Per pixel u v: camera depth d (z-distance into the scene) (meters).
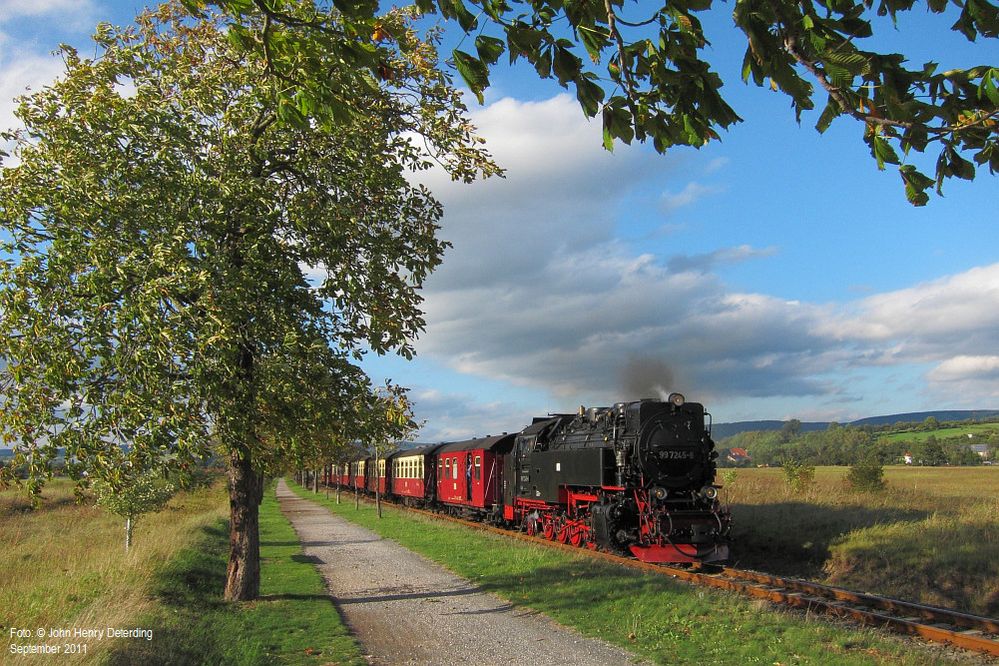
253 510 11.78
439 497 31.41
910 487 26.02
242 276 9.41
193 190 9.40
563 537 18.88
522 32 3.87
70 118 9.35
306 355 9.86
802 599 11.20
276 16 4.70
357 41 4.59
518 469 22.70
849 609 10.34
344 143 10.60
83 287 8.62
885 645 8.31
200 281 8.52
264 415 10.00
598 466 16.62
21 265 8.38
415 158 11.88
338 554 17.92
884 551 15.55
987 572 13.41
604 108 4.13
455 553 16.75
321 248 10.37
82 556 16.09
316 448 11.05
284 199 11.05
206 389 8.85
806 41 3.33
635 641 8.64
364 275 10.87
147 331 8.28
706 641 8.52
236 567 11.56
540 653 8.37
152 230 9.06
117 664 6.87
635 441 15.98
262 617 10.21
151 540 15.95
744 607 10.12
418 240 11.54
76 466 8.38
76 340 8.46
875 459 24.75
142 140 9.33
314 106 5.16
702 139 4.16
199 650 8.05
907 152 3.76
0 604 10.04
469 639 9.14
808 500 22.61
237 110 10.06
